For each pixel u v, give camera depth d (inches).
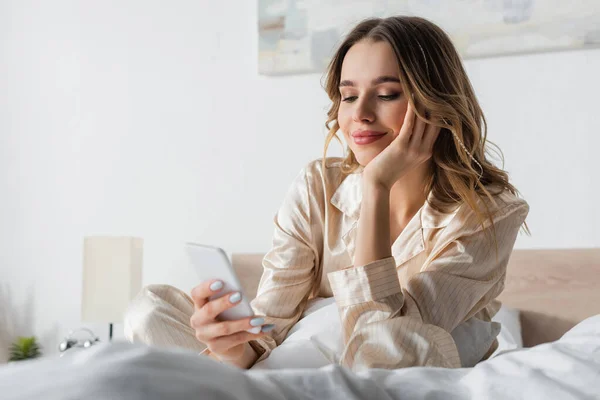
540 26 96.4
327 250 61.4
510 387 23.7
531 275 93.6
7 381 16.7
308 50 110.0
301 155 111.5
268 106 113.8
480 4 99.4
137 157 122.4
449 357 46.6
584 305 90.9
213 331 44.6
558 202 96.0
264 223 113.5
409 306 49.1
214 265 43.0
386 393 22.3
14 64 132.6
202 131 118.0
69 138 127.8
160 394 15.7
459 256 52.1
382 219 50.5
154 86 121.7
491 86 99.7
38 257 129.3
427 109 52.5
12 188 131.5
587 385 24.4
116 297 110.0
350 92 55.1
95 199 125.3
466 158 53.1
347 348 46.1
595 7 94.2
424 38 54.0
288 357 50.6
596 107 94.7
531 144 97.6
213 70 117.6
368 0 106.1
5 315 130.6
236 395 17.7
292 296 60.0
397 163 51.4
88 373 15.9
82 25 127.6
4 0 133.9
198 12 119.0
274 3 112.0
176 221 119.1
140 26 123.2
